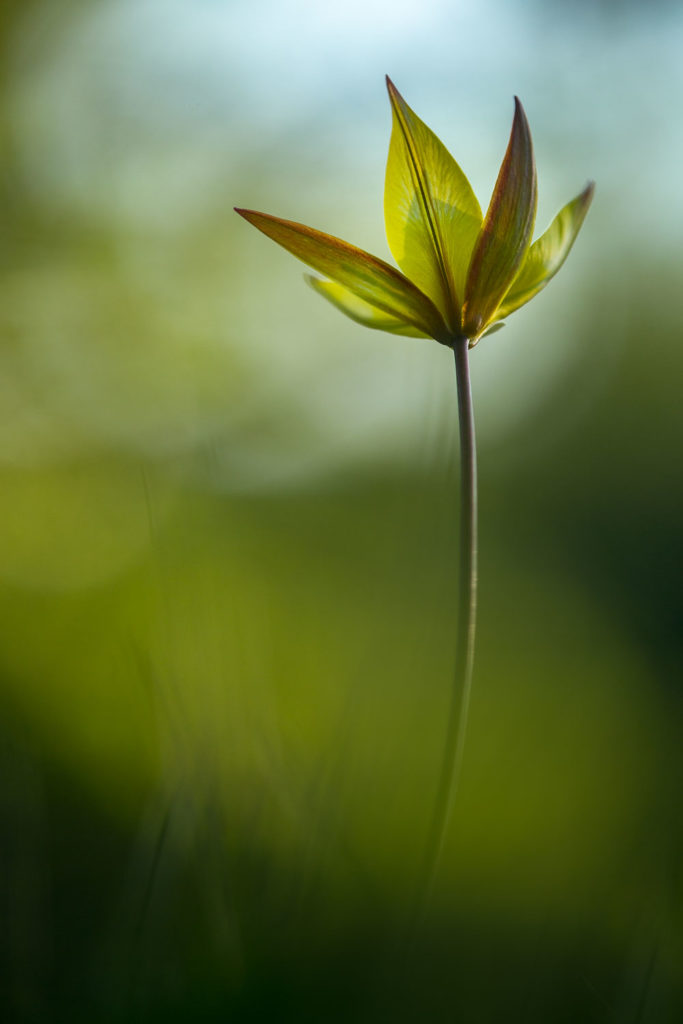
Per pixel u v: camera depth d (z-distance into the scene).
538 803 0.64
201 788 0.58
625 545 1.33
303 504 0.97
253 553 0.86
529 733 0.69
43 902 0.58
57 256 1.70
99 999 0.56
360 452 1.02
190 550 0.60
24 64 1.85
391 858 0.59
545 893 0.59
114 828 0.62
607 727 0.76
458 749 0.54
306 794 0.59
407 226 0.56
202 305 1.65
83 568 1.01
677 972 0.55
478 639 0.96
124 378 1.44
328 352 1.34
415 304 0.56
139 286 1.67
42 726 0.69
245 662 0.59
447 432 0.63
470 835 0.62
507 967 0.57
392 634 0.62
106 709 0.70
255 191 1.83
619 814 0.64
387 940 0.57
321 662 0.73
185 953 0.56
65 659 0.80
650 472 1.46
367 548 0.89
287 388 1.13
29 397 1.41
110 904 0.58
